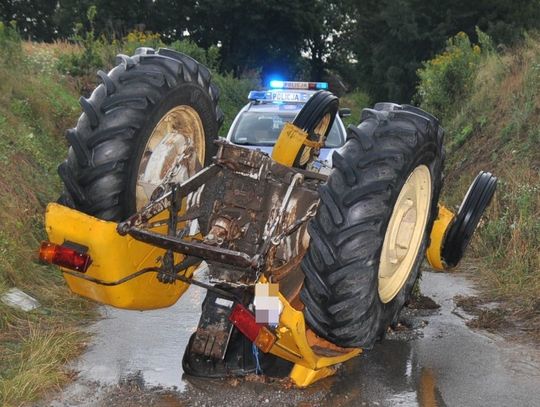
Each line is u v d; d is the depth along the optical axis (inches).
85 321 208.5
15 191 275.9
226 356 161.9
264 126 362.9
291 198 147.7
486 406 152.0
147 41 719.7
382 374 170.2
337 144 328.5
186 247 134.3
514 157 348.2
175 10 1573.6
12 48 431.2
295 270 149.0
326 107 174.1
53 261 135.8
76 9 1565.0
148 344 189.8
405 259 155.6
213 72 844.6
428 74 578.2
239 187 149.0
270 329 138.8
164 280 145.7
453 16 995.9
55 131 386.3
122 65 150.3
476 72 531.2
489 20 963.3
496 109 439.5
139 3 1556.3
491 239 284.5
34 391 154.7
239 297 148.3
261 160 147.3
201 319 154.3
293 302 146.2
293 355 150.1
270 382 159.9
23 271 228.1
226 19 1594.5
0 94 368.2
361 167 130.3
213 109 170.9
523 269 249.1
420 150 139.6
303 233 147.4
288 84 437.4
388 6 1066.7
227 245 146.3
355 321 132.7
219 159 148.2
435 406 151.6
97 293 146.3
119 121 141.9
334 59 2078.0
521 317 214.7
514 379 167.3
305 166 176.1
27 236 253.1
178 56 162.2
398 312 158.7
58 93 435.2
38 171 315.3
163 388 159.5
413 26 1015.6
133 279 145.9
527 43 504.7
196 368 163.5
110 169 140.6
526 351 186.4
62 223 136.4
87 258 135.3
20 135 331.3
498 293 239.6
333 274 128.6
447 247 179.5
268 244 139.1
